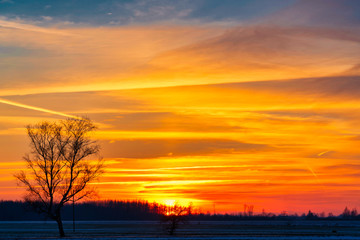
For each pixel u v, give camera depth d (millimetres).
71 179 61938
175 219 80625
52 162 61500
